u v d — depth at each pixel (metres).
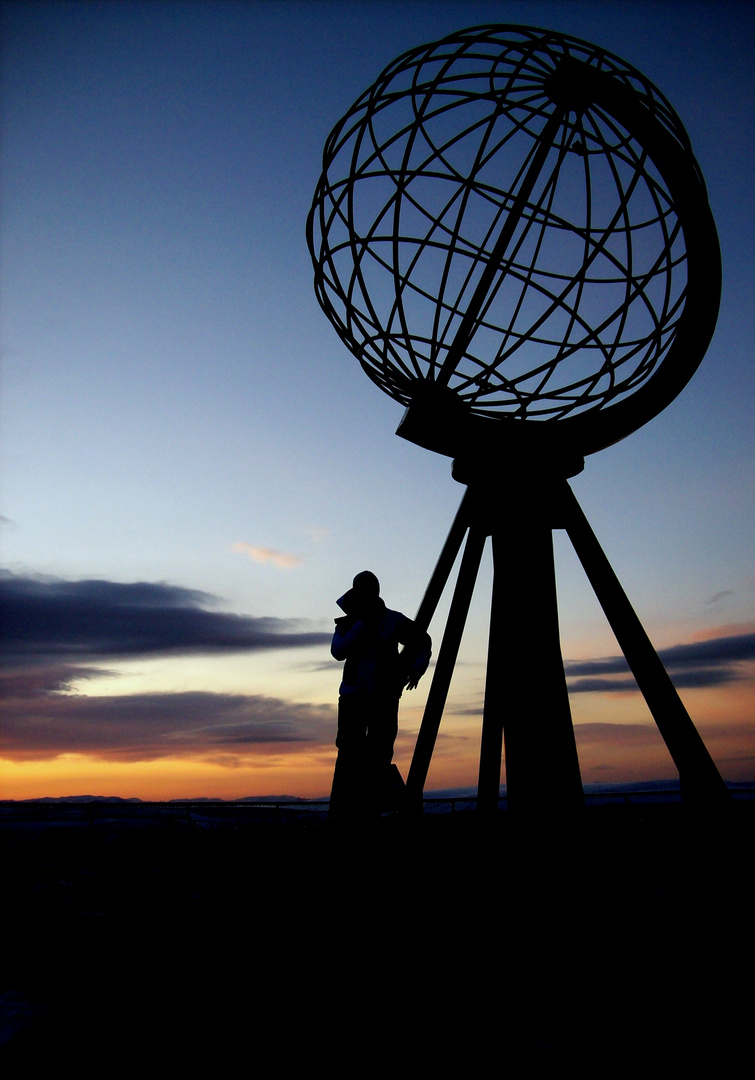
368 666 5.17
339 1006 2.47
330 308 4.88
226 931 3.44
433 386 4.74
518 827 4.29
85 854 6.42
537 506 4.65
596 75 4.14
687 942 3.10
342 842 4.99
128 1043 2.17
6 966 2.90
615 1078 1.93
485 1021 2.33
